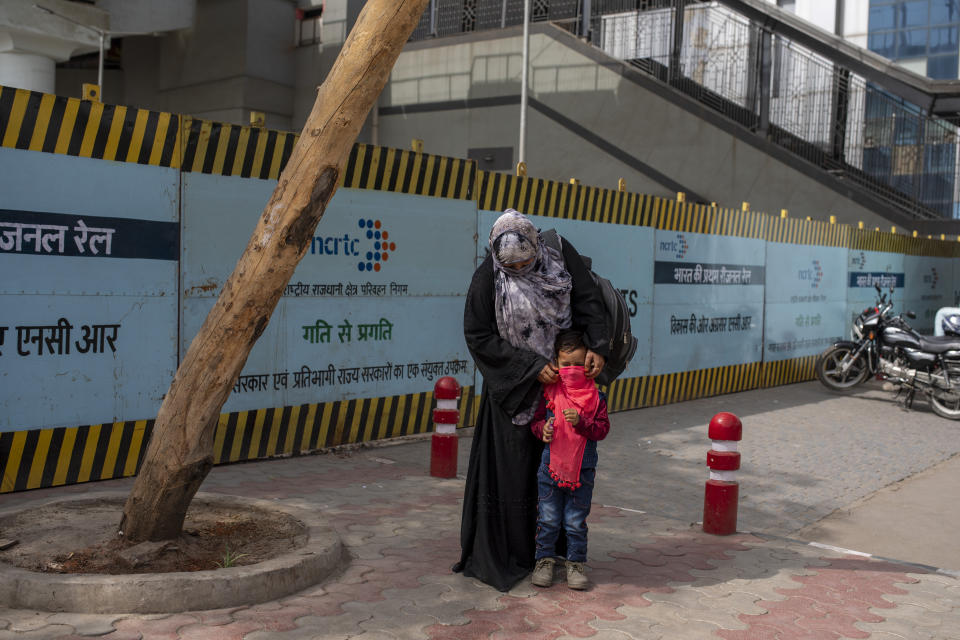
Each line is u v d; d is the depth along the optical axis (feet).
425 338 26.02
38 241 17.81
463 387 27.40
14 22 77.56
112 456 19.24
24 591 11.42
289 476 20.40
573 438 13.03
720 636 11.94
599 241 31.12
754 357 39.73
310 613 11.92
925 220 62.59
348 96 11.94
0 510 14.76
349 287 23.79
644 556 15.58
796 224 42.16
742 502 20.53
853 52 67.10
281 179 12.29
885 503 20.99
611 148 76.28
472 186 26.89
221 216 20.84
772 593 13.87
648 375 33.58
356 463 22.25
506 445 13.57
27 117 17.52
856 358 38.73
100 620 11.18
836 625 12.59
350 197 23.63
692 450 26.00
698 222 35.63
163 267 19.86
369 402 24.50
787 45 69.10
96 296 18.78
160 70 107.34
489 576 13.42
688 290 35.29
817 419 32.63
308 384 22.94
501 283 13.12
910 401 35.86
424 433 26.32
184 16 91.56
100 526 14.16
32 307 17.81
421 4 11.75
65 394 18.42
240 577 12.02
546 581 13.48
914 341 35.91
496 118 84.33
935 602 13.82
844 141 67.67
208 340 12.62
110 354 19.08
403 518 17.16
